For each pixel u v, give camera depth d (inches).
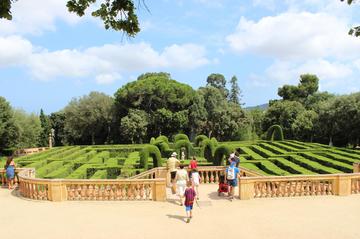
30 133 2309.3
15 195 649.6
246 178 604.4
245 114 2800.2
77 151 1811.0
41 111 3056.1
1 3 281.3
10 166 717.3
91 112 2635.3
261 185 615.2
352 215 503.8
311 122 2453.2
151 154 1042.7
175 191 693.3
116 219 495.8
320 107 2377.0
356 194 626.2
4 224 477.4
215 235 429.4
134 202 587.5
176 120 2490.2
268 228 453.1
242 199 605.6
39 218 502.0
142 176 818.2
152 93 2480.3
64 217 505.7
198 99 2655.0
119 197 599.2
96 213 525.3
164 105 2524.6
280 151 1508.4
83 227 461.1
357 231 436.8
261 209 545.0
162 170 829.2
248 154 1423.5
